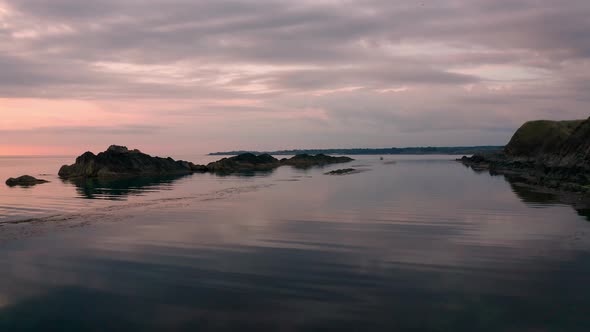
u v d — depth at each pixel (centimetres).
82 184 4869
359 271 1296
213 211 2597
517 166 7344
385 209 2641
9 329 927
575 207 2598
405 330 885
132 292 1132
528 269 1298
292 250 1568
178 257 1477
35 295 1123
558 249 1550
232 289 1144
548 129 8306
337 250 1562
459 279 1208
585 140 4712
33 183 4984
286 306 1021
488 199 3114
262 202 3061
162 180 5600
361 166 10394
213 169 8181
